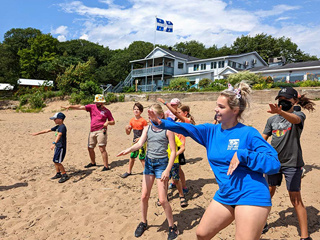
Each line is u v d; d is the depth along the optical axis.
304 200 4.49
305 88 18.81
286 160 3.32
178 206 4.67
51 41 53.09
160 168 3.73
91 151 7.20
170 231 3.67
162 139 3.75
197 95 22.25
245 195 2.22
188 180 5.91
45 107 27.66
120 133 12.33
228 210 2.36
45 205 4.95
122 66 50.44
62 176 6.25
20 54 51.62
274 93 17.64
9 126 15.55
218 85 24.47
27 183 6.13
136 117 6.21
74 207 4.82
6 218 4.48
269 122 3.58
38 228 4.15
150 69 38.66
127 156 8.44
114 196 5.28
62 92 29.39
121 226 4.07
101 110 6.96
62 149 6.20
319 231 3.58
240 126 2.43
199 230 2.50
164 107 21.73
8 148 9.71
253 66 39.62
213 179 5.86
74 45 57.09
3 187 5.88
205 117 16.02
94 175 6.58
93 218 4.40
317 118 12.22
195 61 38.62
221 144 2.43
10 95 36.91
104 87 37.53
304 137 9.62
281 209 4.28
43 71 46.84
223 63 36.41
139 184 5.88
